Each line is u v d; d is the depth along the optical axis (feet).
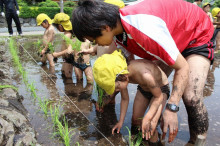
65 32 14.82
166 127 6.79
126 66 7.22
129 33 6.47
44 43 17.66
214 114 10.04
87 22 6.30
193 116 7.61
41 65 17.98
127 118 9.77
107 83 6.89
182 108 10.67
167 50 6.24
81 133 8.45
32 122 8.81
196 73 7.52
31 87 11.60
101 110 10.30
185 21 7.41
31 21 58.34
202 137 5.80
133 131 8.75
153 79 7.17
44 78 14.49
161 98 7.39
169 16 7.03
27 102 10.61
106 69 6.82
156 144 7.87
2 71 13.48
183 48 7.65
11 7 31.91
